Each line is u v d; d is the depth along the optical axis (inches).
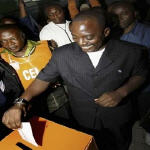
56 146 35.9
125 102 55.2
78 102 55.3
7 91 64.2
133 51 46.7
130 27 69.4
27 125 34.2
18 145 39.7
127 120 58.7
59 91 69.7
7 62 66.5
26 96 48.4
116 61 46.5
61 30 84.3
